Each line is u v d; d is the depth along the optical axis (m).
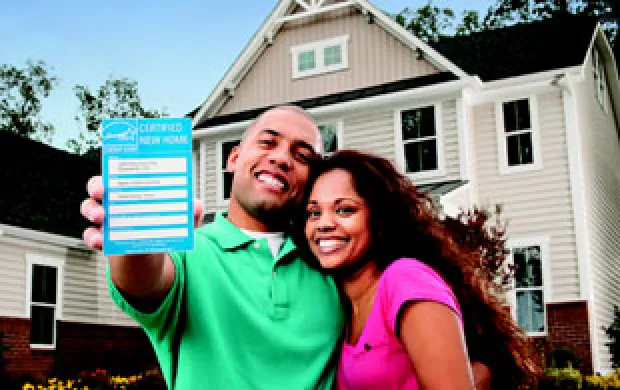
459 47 19.73
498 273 11.12
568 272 15.70
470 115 17.23
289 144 2.72
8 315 15.69
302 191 2.73
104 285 19.00
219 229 2.71
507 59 18.00
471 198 16.30
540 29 19.30
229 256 2.61
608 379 11.62
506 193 16.61
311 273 2.68
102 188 2.10
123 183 2.12
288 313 2.55
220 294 2.51
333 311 2.64
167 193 2.15
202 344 2.46
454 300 2.27
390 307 2.26
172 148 2.16
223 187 19.28
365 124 17.62
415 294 2.18
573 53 17.20
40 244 16.84
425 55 17.53
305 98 18.97
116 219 2.11
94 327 17.73
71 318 17.70
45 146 23.02
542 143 16.52
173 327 2.45
